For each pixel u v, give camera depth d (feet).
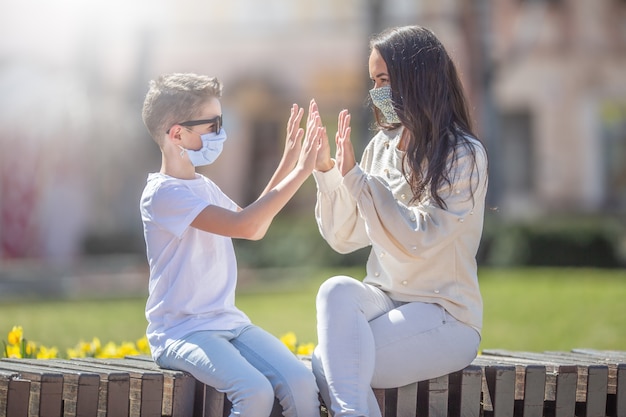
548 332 38.58
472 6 77.46
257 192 108.47
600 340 36.42
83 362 16.75
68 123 72.64
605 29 102.94
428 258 15.85
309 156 16.37
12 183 70.95
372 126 18.28
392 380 15.66
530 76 103.50
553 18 102.78
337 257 74.84
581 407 16.76
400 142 17.15
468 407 15.93
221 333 15.78
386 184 16.34
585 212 101.40
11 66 75.82
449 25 92.43
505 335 37.81
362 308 15.80
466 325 16.16
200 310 15.89
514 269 72.84
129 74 88.22
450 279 16.19
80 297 54.24
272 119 109.19
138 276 65.05
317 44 108.88
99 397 14.66
